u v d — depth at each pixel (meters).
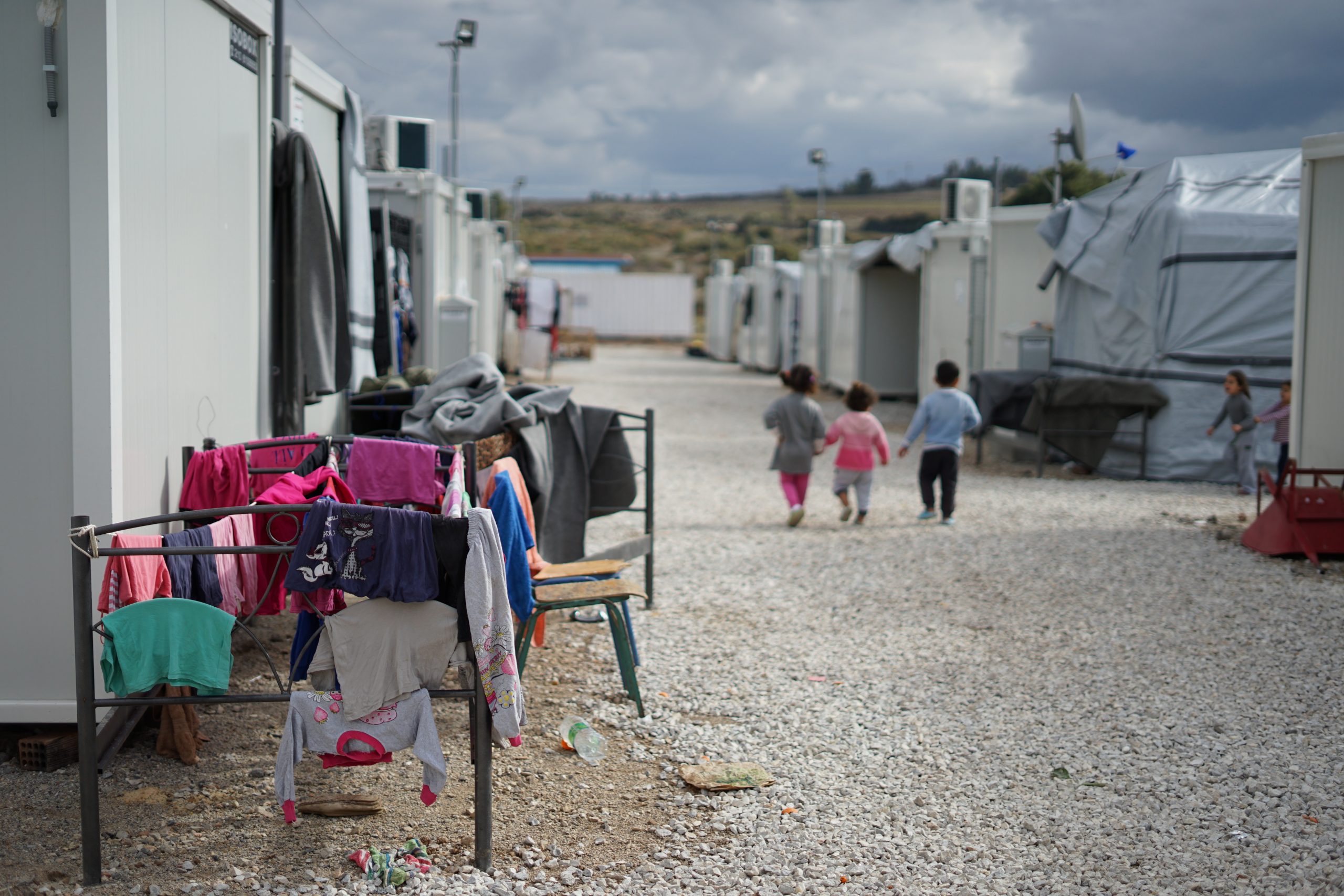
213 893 3.26
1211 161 12.11
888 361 20.92
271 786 4.04
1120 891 3.36
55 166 4.05
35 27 4.00
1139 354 12.02
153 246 4.43
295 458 5.34
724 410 19.27
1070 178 22.25
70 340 4.07
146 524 3.37
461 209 14.04
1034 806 3.99
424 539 3.31
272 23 5.78
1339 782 4.14
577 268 51.12
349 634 3.37
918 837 3.74
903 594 7.14
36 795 3.94
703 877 3.44
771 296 27.98
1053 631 6.27
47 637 4.17
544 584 5.04
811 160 25.19
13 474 4.12
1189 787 4.14
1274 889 3.36
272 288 5.95
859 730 4.77
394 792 4.03
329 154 7.50
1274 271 11.06
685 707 5.02
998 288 15.38
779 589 7.27
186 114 4.77
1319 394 8.12
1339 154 7.83
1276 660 5.65
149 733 4.50
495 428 5.76
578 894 3.32
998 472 12.43
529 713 4.89
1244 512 9.80
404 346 10.68
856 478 9.49
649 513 6.73
